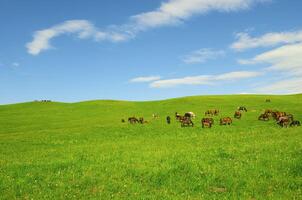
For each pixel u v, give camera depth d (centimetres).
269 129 4381
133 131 4922
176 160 2478
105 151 3203
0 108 10406
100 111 8706
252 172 2108
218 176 2050
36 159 2911
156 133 4631
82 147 3653
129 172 2220
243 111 7156
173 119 6362
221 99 9794
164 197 1745
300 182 1891
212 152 2752
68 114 8394
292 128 4316
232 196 1738
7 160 2947
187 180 2023
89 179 2105
